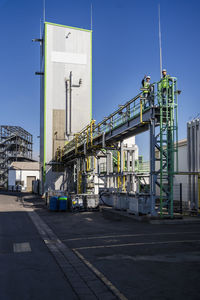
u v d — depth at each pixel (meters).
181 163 22.78
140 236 11.10
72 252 8.56
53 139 45.19
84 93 47.19
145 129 18.08
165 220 14.80
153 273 6.46
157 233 11.77
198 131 19.86
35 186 52.34
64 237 11.22
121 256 7.99
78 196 21.48
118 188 22.17
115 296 5.16
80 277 6.23
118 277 6.20
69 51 47.25
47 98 45.72
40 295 5.25
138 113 17.03
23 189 63.94
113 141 23.62
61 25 47.31
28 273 6.55
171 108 15.96
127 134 20.77
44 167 44.25
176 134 15.81
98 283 5.84
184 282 5.88
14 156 72.81
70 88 46.62
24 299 5.07
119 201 20.23
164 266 7.00
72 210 21.12
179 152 23.16
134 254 8.21
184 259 7.64
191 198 20.19
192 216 16.72
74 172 37.03
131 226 13.88
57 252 8.59
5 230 13.02
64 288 5.59
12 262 7.51
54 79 46.31
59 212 21.06
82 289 5.52
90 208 21.28
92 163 31.64
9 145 73.81
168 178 15.84
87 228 13.47
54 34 46.94
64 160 40.91
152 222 14.66
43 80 47.62
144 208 16.50
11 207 24.95
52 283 5.88
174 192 22.42
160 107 15.55
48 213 20.47
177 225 14.12
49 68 46.22
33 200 34.34
